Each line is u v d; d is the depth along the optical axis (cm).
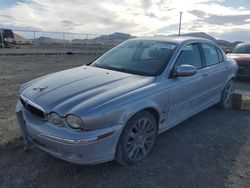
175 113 379
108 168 310
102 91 296
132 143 312
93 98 279
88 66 418
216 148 374
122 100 287
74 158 266
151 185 282
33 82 360
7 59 1614
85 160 266
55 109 271
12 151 343
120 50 441
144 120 320
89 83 321
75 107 266
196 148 371
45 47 3366
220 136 417
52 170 303
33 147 330
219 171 314
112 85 314
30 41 3847
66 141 259
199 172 310
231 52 1014
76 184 279
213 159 342
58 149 270
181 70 354
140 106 302
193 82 404
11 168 306
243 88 806
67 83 325
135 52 415
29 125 291
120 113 281
